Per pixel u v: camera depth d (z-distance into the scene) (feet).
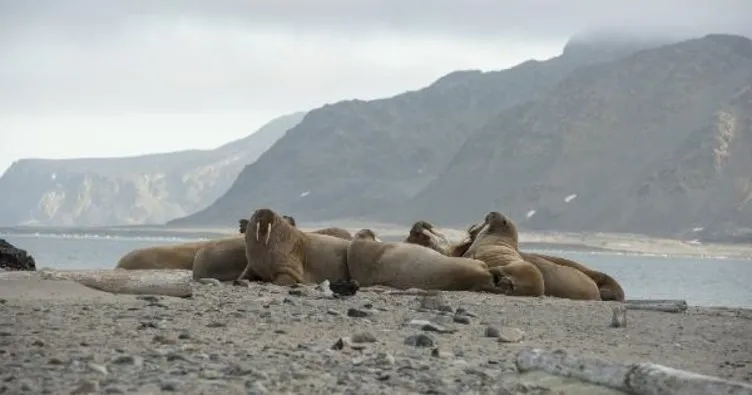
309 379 69.77
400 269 173.58
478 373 75.15
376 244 176.96
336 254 180.34
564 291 186.50
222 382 66.23
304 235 180.96
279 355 80.69
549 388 69.31
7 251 209.26
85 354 75.61
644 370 66.03
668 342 107.45
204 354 78.74
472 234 207.00
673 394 63.10
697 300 491.31
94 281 136.15
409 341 91.45
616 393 66.33
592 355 92.27
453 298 155.02
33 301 117.60
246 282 159.33
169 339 85.40
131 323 97.81
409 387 68.54
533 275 174.50
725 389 61.05
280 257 173.06
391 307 129.90
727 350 102.27
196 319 104.12
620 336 111.14
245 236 176.45
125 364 72.18
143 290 133.59
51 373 67.21
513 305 146.72
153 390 62.95
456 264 172.86
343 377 70.85
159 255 207.21
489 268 177.68
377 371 74.28
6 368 68.74
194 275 180.24
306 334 96.63
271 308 119.55
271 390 65.21
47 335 87.10
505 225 195.11
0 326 92.27
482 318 122.72
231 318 106.32
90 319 99.86
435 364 79.15
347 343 86.84
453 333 103.60
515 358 83.97
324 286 152.97
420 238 201.05
